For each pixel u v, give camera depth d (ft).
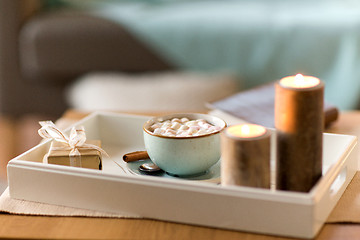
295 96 3.98
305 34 9.77
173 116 4.72
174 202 4.09
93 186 4.23
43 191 4.35
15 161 4.38
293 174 4.09
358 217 4.12
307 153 4.06
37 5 11.20
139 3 11.58
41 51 10.46
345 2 10.65
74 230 4.10
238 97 5.68
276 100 4.08
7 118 11.44
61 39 10.40
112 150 5.12
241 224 3.99
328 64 9.71
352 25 9.61
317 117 4.02
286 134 4.05
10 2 10.37
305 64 9.82
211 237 3.98
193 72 10.33
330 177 4.09
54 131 4.64
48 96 10.85
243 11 10.53
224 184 4.03
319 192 3.92
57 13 11.05
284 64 9.93
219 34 10.11
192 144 4.35
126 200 4.18
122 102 10.33
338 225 4.08
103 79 10.51
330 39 9.64
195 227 4.07
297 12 10.30
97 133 5.27
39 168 4.33
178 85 10.28
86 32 10.36
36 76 10.65
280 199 3.88
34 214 4.25
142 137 5.19
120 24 10.36
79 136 4.64
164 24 10.28
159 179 4.10
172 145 4.35
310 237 3.88
